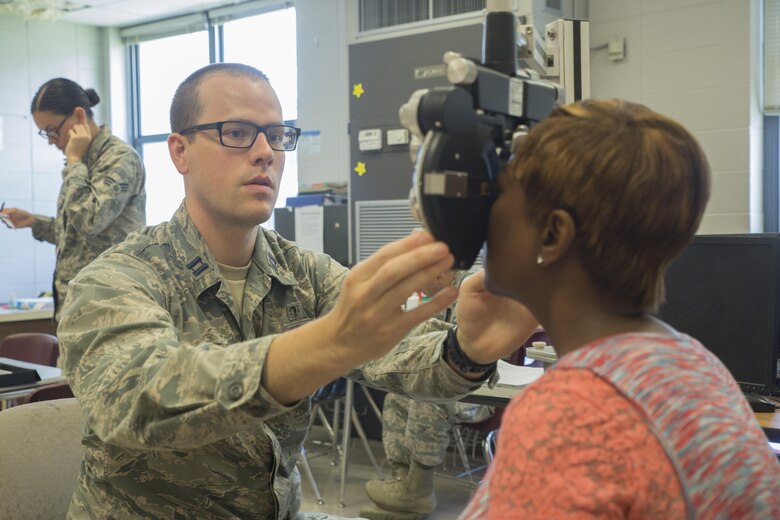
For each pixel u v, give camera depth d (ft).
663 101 14.16
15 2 20.72
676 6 13.92
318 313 4.65
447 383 3.86
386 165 13.39
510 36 2.79
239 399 2.66
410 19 12.98
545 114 2.85
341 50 17.58
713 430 2.06
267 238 4.65
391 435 11.03
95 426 2.97
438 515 10.96
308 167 18.30
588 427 2.02
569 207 2.26
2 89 21.66
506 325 3.59
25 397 7.66
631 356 2.15
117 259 3.95
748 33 13.26
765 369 5.97
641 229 2.22
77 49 23.31
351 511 11.16
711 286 6.17
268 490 4.06
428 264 2.45
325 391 12.58
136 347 3.06
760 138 13.71
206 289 4.17
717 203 13.71
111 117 23.79
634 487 1.97
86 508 3.98
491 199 2.49
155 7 21.56
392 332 2.60
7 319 14.99
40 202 22.41
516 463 2.07
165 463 3.81
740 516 2.04
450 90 2.45
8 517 4.72
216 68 4.27
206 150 4.17
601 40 14.75
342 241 14.62
